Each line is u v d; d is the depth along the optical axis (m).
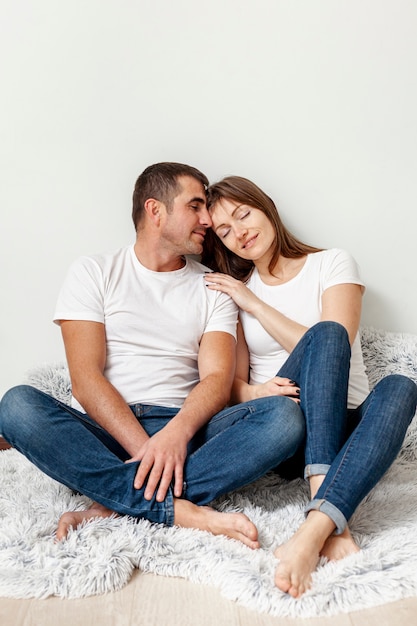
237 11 2.33
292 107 2.37
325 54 2.36
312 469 1.60
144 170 2.15
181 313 2.04
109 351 1.99
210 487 1.68
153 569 1.47
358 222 2.41
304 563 1.39
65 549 1.50
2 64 2.32
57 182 2.37
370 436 1.55
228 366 1.99
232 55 2.34
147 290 2.04
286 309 2.13
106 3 2.32
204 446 1.72
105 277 2.01
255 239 2.10
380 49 2.36
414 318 2.46
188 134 2.37
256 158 2.38
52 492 1.85
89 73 2.34
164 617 1.31
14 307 2.40
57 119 2.35
